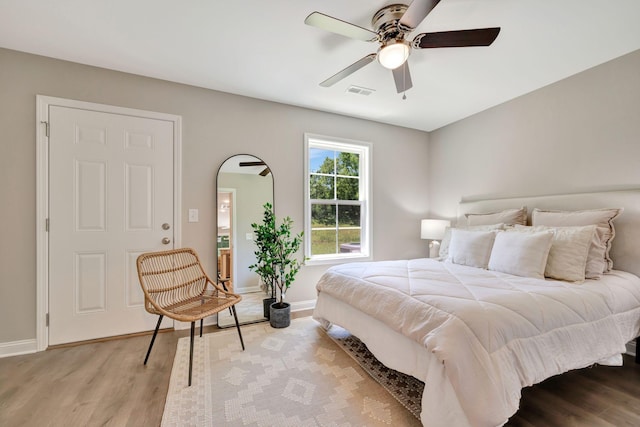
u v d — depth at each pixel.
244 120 2.90
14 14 1.72
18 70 2.13
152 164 2.52
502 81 2.59
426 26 1.84
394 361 1.65
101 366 1.93
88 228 2.31
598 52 2.14
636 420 1.42
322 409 1.51
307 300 3.20
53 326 2.21
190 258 2.44
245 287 2.81
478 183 3.37
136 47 2.08
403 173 3.87
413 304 1.56
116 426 1.38
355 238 3.63
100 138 2.35
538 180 2.76
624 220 2.11
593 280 1.90
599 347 1.53
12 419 1.42
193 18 1.77
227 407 1.52
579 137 2.45
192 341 1.79
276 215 3.03
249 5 1.65
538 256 2.01
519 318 1.36
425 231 3.61
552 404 1.54
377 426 1.39
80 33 1.91
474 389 1.17
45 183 2.18
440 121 3.66
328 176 3.48
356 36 1.62
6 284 2.08
